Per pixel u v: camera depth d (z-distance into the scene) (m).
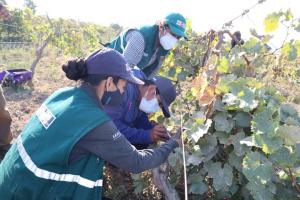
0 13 3.74
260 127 2.41
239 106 2.58
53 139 2.07
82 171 2.12
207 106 2.90
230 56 2.98
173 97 3.07
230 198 2.96
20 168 2.12
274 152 2.44
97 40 13.52
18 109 7.36
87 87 2.18
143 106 3.03
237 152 2.62
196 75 4.24
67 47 12.46
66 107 2.12
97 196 2.22
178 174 3.03
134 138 3.00
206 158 2.72
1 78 8.99
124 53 3.47
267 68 3.13
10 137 3.85
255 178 2.33
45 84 10.27
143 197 3.33
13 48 17.42
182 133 2.69
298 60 3.50
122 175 3.44
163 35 3.51
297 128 2.32
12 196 2.14
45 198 2.11
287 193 2.58
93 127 2.04
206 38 4.13
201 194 3.05
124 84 2.23
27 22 11.98
